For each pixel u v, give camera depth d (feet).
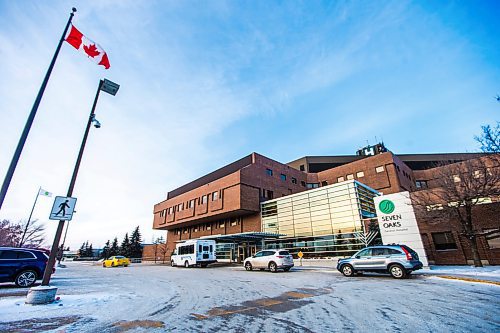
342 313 19.60
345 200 74.64
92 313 20.57
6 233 83.66
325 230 76.69
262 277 45.83
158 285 38.40
